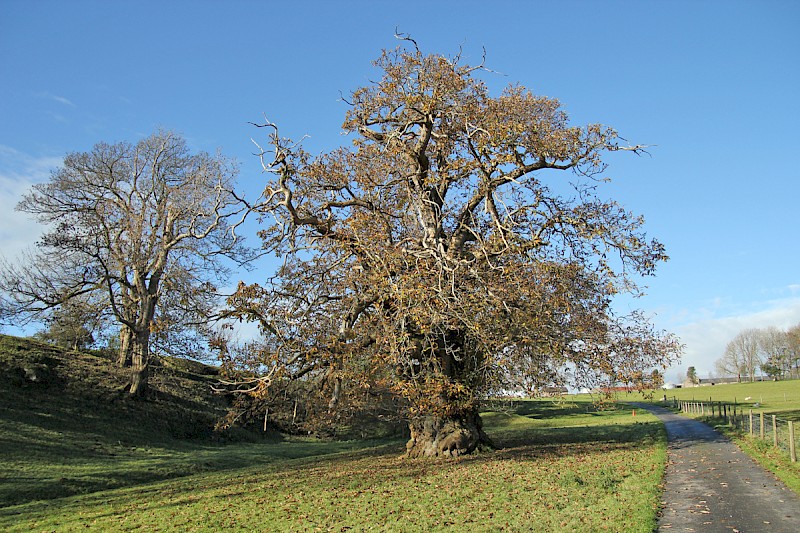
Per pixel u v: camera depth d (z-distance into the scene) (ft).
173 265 118.21
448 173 71.61
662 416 151.33
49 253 113.29
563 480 50.24
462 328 65.87
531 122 73.51
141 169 127.65
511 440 94.43
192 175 124.57
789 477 48.73
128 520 47.47
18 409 99.91
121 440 102.94
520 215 71.77
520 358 68.28
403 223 73.72
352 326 67.67
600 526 34.42
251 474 73.15
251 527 41.57
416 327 63.46
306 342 64.85
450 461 69.87
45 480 69.26
